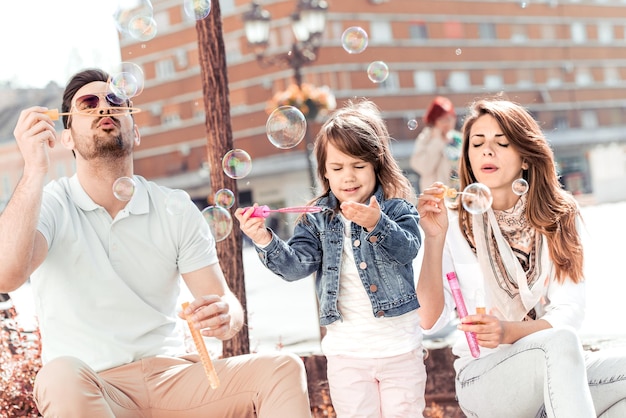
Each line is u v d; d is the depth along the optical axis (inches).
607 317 185.2
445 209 99.5
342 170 103.6
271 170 907.4
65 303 95.3
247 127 933.2
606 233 373.1
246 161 112.9
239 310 99.0
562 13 1091.3
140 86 97.3
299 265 100.0
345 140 102.2
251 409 92.3
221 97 135.0
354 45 143.2
